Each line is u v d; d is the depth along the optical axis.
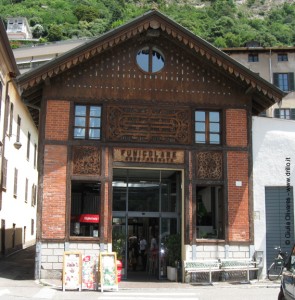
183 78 19.30
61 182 18.00
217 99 19.31
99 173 18.28
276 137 19.78
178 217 19.56
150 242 20.14
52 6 130.62
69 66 18.11
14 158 27.94
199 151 18.89
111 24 118.25
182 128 18.94
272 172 19.52
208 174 18.80
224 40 85.56
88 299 13.78
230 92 19.45
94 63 18.94
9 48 22.73
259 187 19.34
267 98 19.28
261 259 18.59
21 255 26.94
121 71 19.05
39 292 14.78
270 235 19.30
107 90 18.83
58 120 18.41
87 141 18.41
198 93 19.27
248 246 18.53
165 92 19.09
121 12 127.25
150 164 18.56
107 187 18.22
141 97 18.94
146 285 17.27
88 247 17.77
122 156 18.48
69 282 15.64
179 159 18.75
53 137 18.25
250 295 14.79
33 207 36.47
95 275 15.99
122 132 18.62
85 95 18.69
